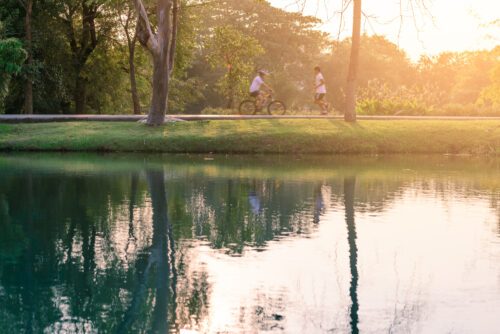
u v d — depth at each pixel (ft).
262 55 202.59
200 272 15.05
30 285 13.80
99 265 15.57
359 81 233.14
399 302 12.92
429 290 13.75
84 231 19.70
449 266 15.81
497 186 32.89
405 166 45.11
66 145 56.90
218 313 12.16
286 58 208.74
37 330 11.08
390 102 89.92
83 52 105.60
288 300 13.01
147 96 135.85
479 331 11.28
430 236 19.49
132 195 28.02
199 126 63.62
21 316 11.80
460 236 19.53
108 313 12.07
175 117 68.03
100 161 46.44
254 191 29.99
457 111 91.35
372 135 61.41
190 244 18.08
